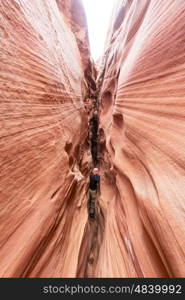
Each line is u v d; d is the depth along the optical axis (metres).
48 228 3.46
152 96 3.95
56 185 4.16
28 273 2.77
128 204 4.88
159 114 3.55
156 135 3.55
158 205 2.95
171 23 3.53
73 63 8.82
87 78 14.38
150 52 4.30
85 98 12.14
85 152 10.61
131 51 6.75
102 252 5.86
